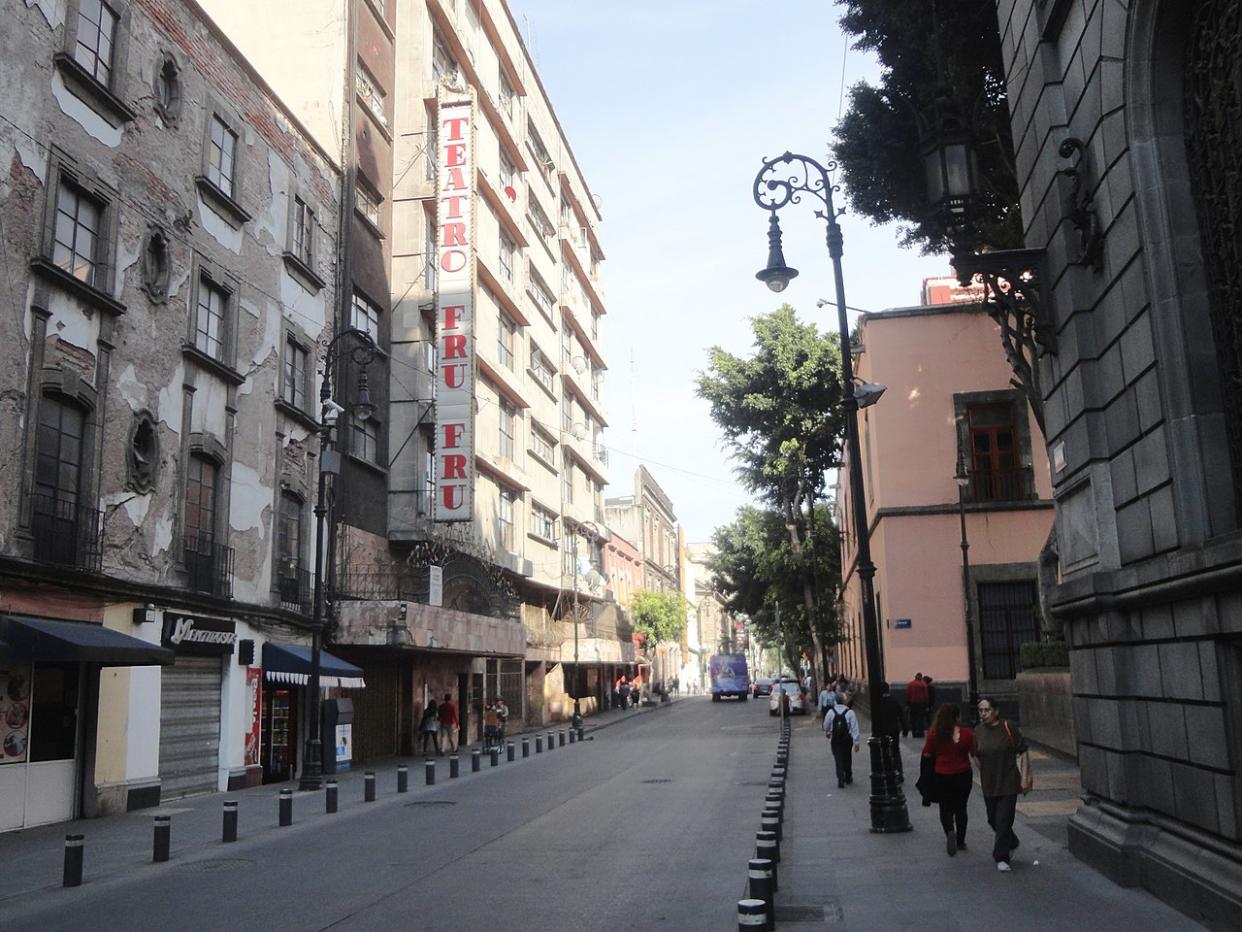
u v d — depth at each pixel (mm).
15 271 13977
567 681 49781
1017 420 29312
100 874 10875
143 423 16828
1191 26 7848
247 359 20438
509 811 15531
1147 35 8062
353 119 26422
